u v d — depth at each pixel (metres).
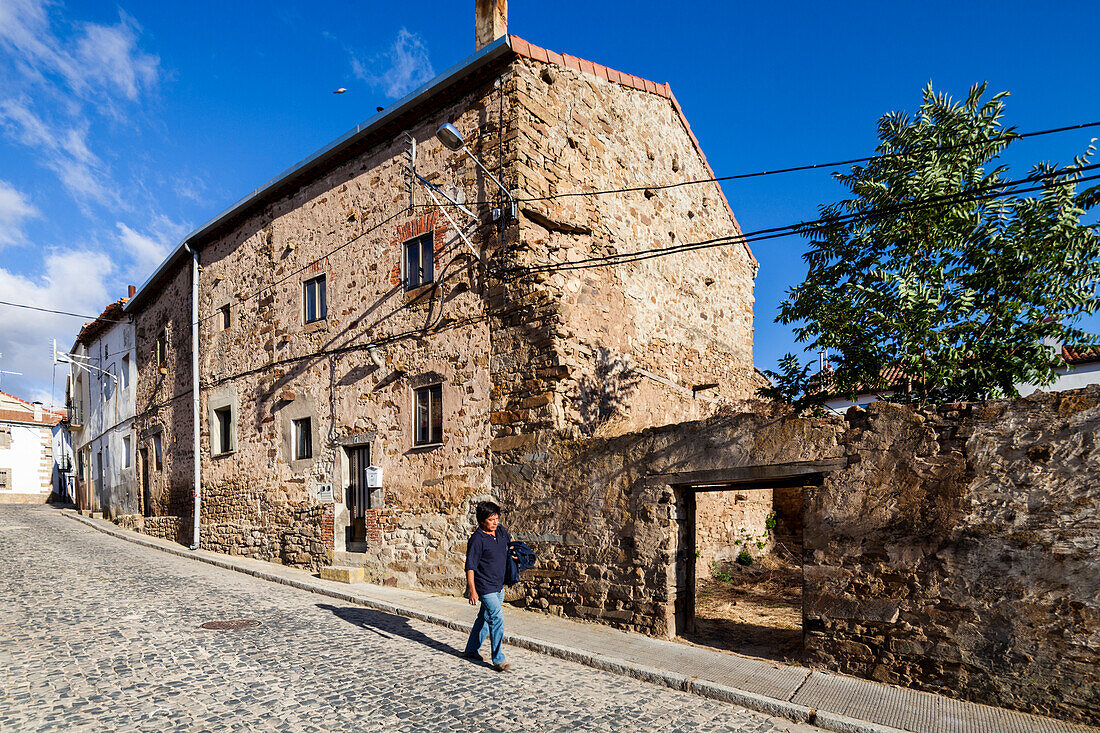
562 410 9.04
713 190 15.08
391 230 11.43
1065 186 6.60
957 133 7.21
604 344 10.50
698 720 5.16
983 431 5.62
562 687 5.82
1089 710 4.91
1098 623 4.96
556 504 8.57
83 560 12.65
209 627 7.40
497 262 9.73
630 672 6.24
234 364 14.86
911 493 5.89
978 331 7.11
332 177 12.77
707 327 14.30
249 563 12.83
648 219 12.44
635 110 12.43
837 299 7.68
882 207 7.44
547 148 10.13
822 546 6.31
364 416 11.47
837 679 5.94
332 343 12.29
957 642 5.52
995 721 5.00
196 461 15.62
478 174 10.11
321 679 5.75
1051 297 6.71
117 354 23.48
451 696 5.44
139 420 20.58
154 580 10.54
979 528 5.53
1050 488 5.28
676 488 7.56
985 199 7.05
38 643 6.46
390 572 10.57
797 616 8.77
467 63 10.03
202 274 16.44
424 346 10.61
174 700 5.11
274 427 13.46
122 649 6.39
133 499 20.62
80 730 4.48
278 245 13.89
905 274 7.29
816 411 7.28
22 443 36.91
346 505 11.74
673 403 12.41
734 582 11.62
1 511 26.92
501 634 6.30
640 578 7.59
